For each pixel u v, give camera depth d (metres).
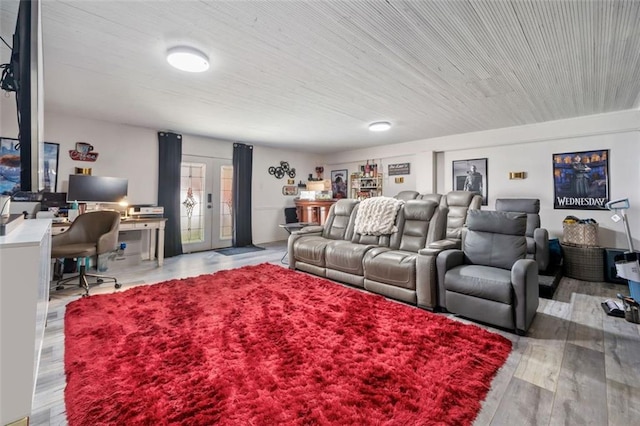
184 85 3.03
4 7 1.80
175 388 1.51
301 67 2.64
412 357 1.81
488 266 2.60
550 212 4.53
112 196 4.26
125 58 2.45
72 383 1.56
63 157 4.07
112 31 2.06
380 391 1.49
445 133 5.33
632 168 3.89
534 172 4.68
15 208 3.38
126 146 4.66
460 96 3.37
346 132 5.25
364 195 7.14
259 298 2.88
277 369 1.68
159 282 3.51
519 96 3.37
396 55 2.42
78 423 1.29
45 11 1.81
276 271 3.98
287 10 1.84
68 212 3.76
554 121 4.39
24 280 0.86
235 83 2.99
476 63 2.56
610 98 3.41
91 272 3.98
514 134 4.77
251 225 6.44
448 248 2.78
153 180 4.96
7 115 3.39
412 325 2.27
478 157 5.27
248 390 1.50
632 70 2.66
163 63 2.54
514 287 2.16
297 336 2.08
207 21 1.95
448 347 1.94
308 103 3.63
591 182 4.18
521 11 1.85
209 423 1.28
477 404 1.41
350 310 2.56
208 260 4.83
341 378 1.60
